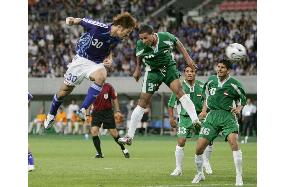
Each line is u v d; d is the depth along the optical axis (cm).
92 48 2802
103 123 4566
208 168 3431
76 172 3441
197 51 9700
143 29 2961
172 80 3084
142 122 8669
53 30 10619
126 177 3172
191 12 11269
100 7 11381
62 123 9056
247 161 4344
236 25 9956
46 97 9656
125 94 9350
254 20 9938
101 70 2811
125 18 2773
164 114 9000
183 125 3312
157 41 2981
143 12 11244
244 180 3038
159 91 8850
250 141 7438
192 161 4347
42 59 10025
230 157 4753
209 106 2873
